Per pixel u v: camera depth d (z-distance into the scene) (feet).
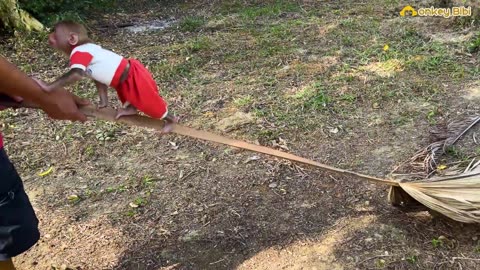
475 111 15.31
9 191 8.53
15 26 22.49
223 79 18.40
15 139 15.49
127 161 14.32
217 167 13.76
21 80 7.78
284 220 11.83
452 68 17.79
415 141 14.24
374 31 21.20
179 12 26.45
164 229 11.85
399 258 10.56
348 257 10.71
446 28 20.98
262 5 26.40
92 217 12.36
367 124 15.16
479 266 10.27
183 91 17.72
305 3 25.90
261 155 14.05
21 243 8.96
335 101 16.35
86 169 14.08
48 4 25.49
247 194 12.71
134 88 8.71
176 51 20.88
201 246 11.33
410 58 18.66
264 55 19.92
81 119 8.75
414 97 16.31
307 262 10.70
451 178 11.38
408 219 11.57
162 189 13.12
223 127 15.49
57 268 11.02
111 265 11.04
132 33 23.76
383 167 13.32
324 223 11.66
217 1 27.73
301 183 12.92
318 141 14.58
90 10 26.81
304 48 20.29
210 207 12.39
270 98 16.87
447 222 11.38
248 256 10.99
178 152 14.52
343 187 12.67
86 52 8.29
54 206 12.78
